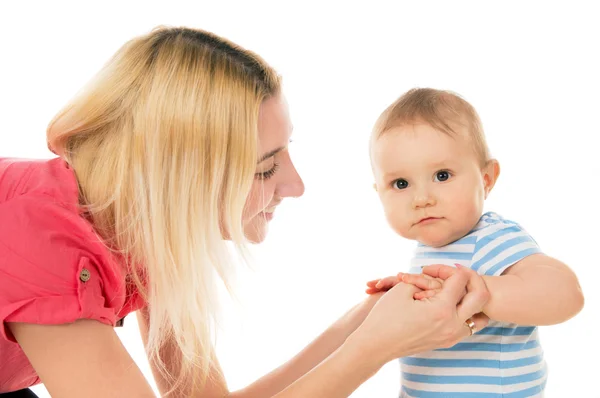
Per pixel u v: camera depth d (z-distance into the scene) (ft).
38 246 3.36
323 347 4.52
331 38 8.61
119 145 3.74
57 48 8.33
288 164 4.33
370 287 4.49
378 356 3.50
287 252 8.29
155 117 3.68
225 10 8.63
